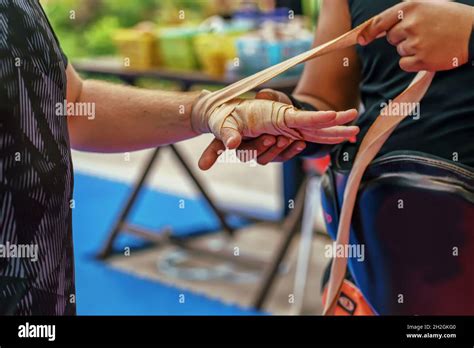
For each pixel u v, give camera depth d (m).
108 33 4.45
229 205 4.30
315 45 1.34
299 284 2.96
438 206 1.11
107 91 1.26
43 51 0.96
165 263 3.56
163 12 3.70
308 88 1.36
